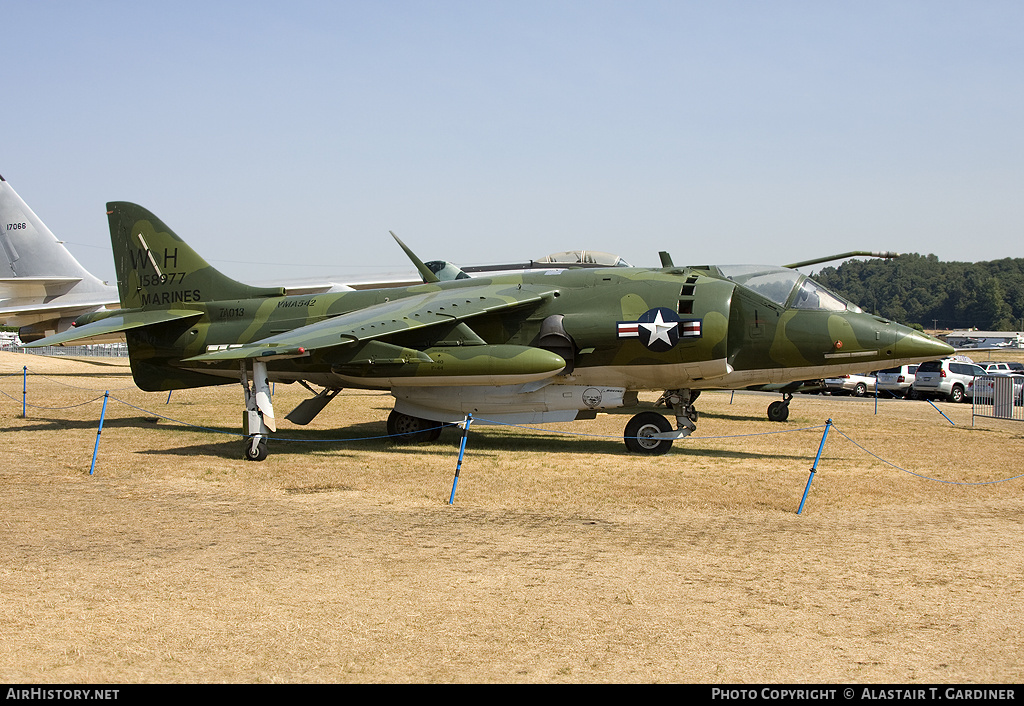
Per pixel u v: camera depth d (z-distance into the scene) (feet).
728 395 116.16
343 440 53.72
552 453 48.88
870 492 36.65
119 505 32.81
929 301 529.86
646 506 33.30
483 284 54.95
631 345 48.11
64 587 22.07
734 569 24.40
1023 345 287.07
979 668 17.21
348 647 17.98
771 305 48.62
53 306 129.90
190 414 70.23
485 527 29.58
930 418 77.87
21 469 40.91
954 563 25.22
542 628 19.29
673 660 17.46
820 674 16.80
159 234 60.49
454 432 60.18
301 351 43.06
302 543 27.12
